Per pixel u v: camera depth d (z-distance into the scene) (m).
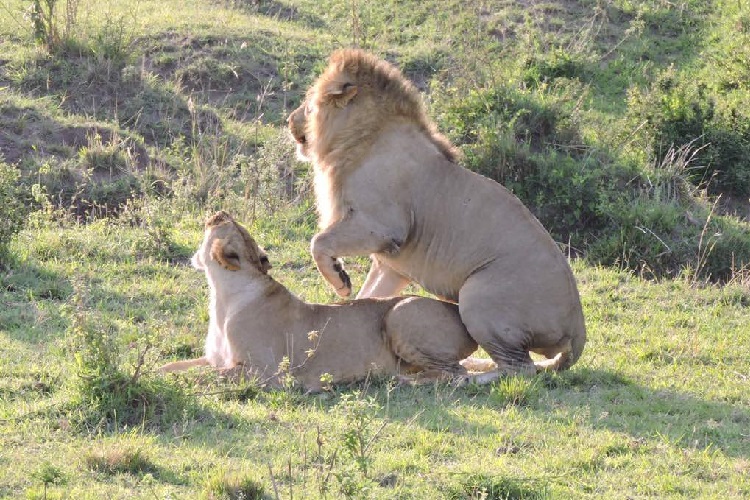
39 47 21.88
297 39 24.47
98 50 21.84
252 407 10.52
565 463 9.55
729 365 13.29
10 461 8.80
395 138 12.42
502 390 11.18
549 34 25.14
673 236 18.17
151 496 8.23
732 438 10.59
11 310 13.21
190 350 12.53
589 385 12.06
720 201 20.25
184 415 10.02
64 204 17.75
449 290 12.38
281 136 19.56
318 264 12.03
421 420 10.41
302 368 11.32
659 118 20.80
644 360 13.35
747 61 23.48
